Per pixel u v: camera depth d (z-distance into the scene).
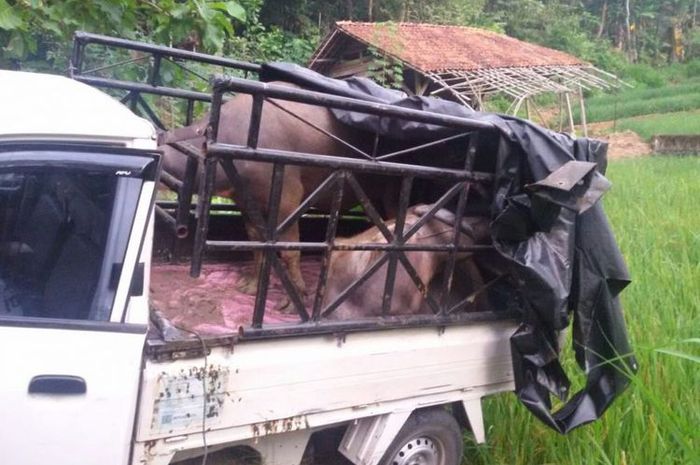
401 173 3.94
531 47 24.14
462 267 4.69
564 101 31.22
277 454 3.82
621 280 4.53
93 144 3.17
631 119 37.81
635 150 27.86
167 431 3.26
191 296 4.37
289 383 3.62
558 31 44.00
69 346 3.00
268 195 4.58
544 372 4.47
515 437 4.98
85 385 2.97
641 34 56.12
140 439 3.20
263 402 3.54
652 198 12.41
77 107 3.29
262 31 19.42
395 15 30.09
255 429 3.54
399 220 4.03
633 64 52.41
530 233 4.27
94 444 2.99
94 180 3.19
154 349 3.20
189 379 3.29
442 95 20.27
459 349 4.31
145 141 3.29
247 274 4.98
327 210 5.30
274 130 4.67
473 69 19.97
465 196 4.27
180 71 6.99
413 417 4.27
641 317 6.12
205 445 3.39
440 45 21.30
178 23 7.20
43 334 3.00
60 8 6.73
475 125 4.12
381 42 18.16
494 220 4.25
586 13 53.09
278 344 3.61
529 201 4.17
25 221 3.14
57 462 2.96
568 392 4.53
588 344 4.55
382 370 3.97
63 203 3.17
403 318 4.06
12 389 2.89
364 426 4.08
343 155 4.91
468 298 4.44
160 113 7.73
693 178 15.67
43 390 2.93
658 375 5.08
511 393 5.19
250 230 4.72
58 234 3.17
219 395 3.39
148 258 3.23
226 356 3.44
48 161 3.08
